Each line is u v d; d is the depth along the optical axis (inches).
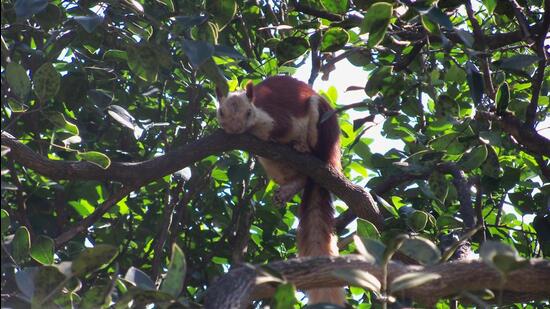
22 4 305.3
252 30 510.3
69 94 404.8
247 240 465.4
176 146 483.8
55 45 394.6
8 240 323.3
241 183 487.8
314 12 390.0
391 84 372.5
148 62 343.6
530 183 438.3
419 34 376.8
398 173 442.0
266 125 467.5
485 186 398.3
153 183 462.6
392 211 420.5
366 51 411.8
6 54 315.0
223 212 484.4
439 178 368.5
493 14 412.2
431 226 431.8
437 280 247.9
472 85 329.4
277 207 476.4
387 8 298.2
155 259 430.6
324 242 467.8
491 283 246.5
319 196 477.1
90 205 474.9
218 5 354.6
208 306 234.5
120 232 465.7
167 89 489.7
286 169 479.8
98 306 252.8
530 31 365.4
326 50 362.0
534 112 349.4
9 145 357.4
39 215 429.1
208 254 470.6
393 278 248.1
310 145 487.2
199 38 353.4
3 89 367.6
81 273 243.8
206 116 501.7
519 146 396.2
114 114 395.9
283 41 377.4
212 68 303.7
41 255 302.2
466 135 363.9
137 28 369.4
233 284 240.5
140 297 237.9
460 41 369.4
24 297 266.1
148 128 448.1
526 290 248.5
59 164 368.8
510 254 203.8
